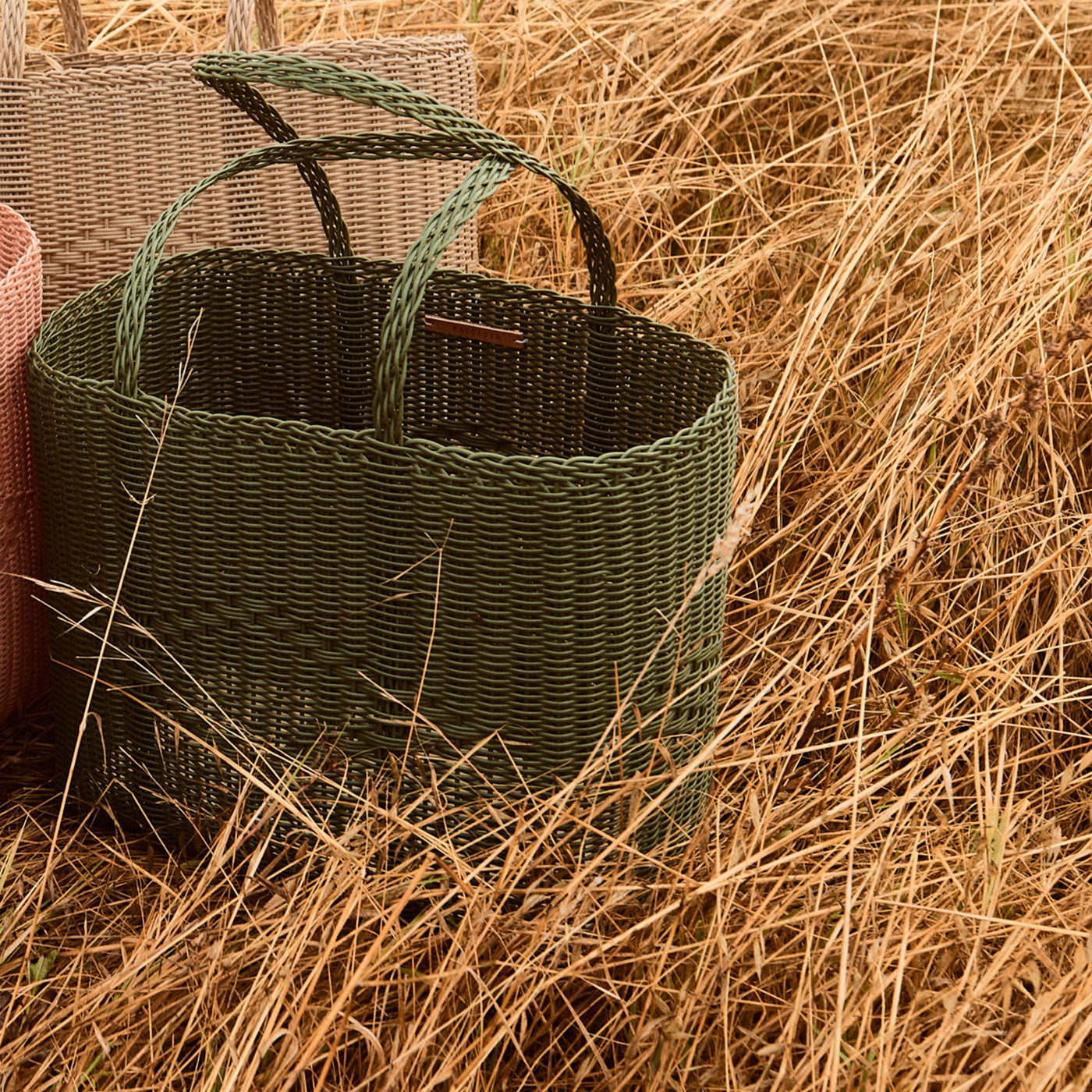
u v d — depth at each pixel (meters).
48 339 1.29
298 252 1.47
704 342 1.30
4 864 1.21
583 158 2.06
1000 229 1.81
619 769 1.18
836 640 1.45
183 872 1.27
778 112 2.16
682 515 1.13
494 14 2.22
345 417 1.54
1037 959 1.11
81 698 1.30
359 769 1.22
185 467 1.15
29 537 1.34
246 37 1.61
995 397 1.57
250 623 1.18
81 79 1.61
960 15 2.15
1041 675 1.39
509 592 1.10
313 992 1.08
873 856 1.26
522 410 1.49
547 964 1.11
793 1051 1.07
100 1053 1.05
